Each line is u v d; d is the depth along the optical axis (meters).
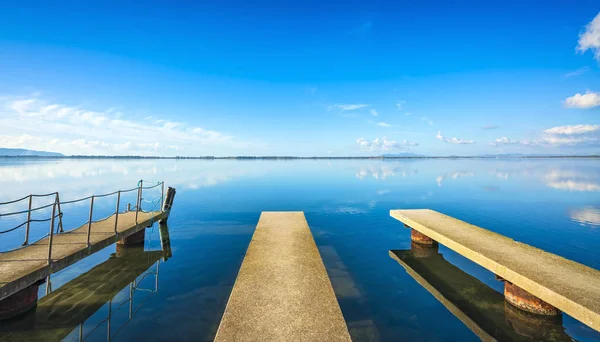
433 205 16.53
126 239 9.48
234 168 62.94
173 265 7.87
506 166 70.25
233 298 4.84
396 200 18.33
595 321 3.94
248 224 12.26
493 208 15.53
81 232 8.02
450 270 7.61
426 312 5.61
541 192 21.45
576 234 10.52
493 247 6.62
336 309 4.54
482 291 6.45
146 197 19.67
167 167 67.50
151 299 6.06
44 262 5.70
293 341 3.81
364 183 28.73
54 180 30.95
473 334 4.94
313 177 36.56
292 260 6.49
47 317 5.39
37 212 14.79
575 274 5.17
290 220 10.31
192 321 5.26
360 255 8.68
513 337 4.84
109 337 4.80
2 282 4.81
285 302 4.73
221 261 8.12
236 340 3.82
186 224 12.27
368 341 4.78
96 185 26.42
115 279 7.06
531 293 4.96
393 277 7.18
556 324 5.10
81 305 5.83
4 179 31.52
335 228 11.70
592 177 34.75
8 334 4.88
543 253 6.21
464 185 26.45
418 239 9.46
